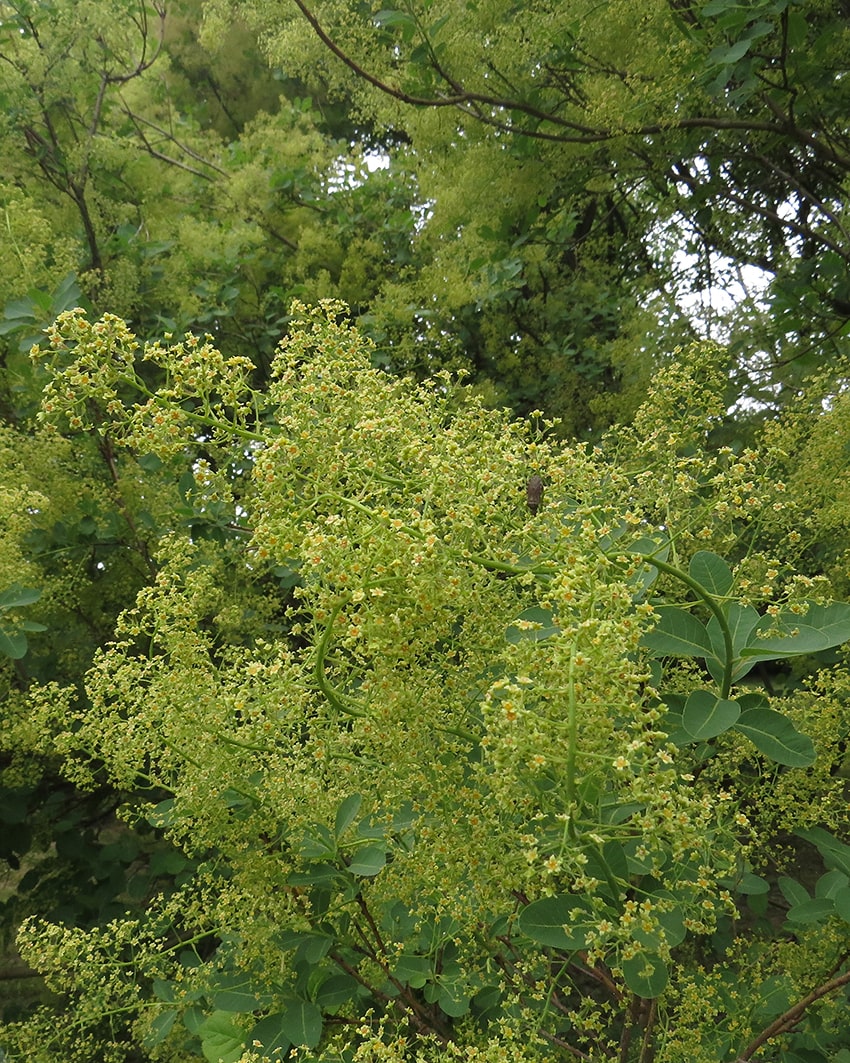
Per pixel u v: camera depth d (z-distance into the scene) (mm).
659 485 2064
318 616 1627
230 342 6062
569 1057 2236
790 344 4430
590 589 1497
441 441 1842
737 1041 2312
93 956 2379
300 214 6992
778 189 5035
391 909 2369
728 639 1732
